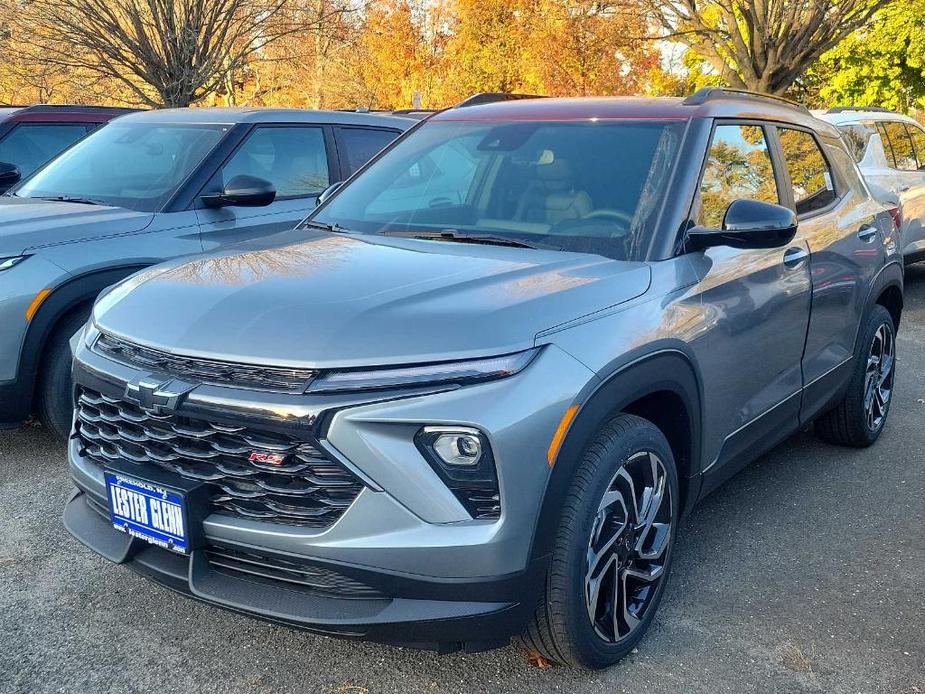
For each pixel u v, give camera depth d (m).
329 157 6.18
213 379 2.53
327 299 2.67
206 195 5.23
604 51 24.70
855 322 4.61
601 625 2.85
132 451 2.79
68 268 4.45
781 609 3.32
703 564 3.67
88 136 6.12
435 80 33.72
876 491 4.45
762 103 4.12
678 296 3.05
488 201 3.57
